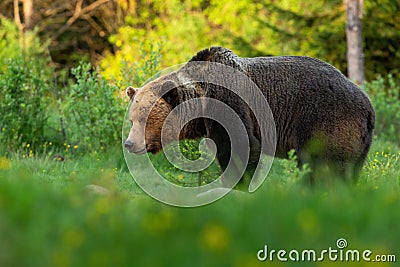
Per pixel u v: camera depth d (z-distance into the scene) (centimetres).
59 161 1708
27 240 572
